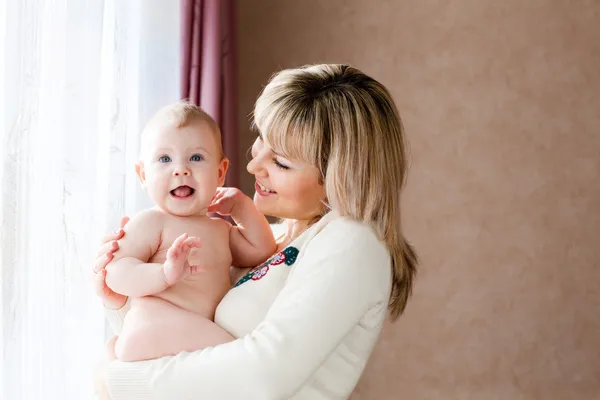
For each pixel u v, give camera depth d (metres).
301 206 1.44
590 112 3.13
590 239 3.14
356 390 3.12
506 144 3.13
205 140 1.43
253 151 1.53
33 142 1.46
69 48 1.62
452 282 3.12
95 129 1.67
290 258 1.38
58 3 1.56
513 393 3.12
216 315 1.38
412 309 3.12
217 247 1.46
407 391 3.12
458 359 3.12
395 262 1.44
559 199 3.13
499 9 3.12
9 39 1.41
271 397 1.18
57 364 1.53
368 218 1.35
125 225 1.42
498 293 3.12
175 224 1.42
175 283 1.38
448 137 3.12
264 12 3.12
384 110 1.42
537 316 3.13
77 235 1.62
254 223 1.52
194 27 2.28
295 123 1.36
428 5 3.13
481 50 3.12
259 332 1.23
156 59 2.15
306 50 3.12
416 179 3.12
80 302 1.63
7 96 1.40
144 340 1.29
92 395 1.65
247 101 3.10
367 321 1.36
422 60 3.13
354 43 3.13
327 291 1.25
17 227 1.41
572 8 3.13
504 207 3.13
